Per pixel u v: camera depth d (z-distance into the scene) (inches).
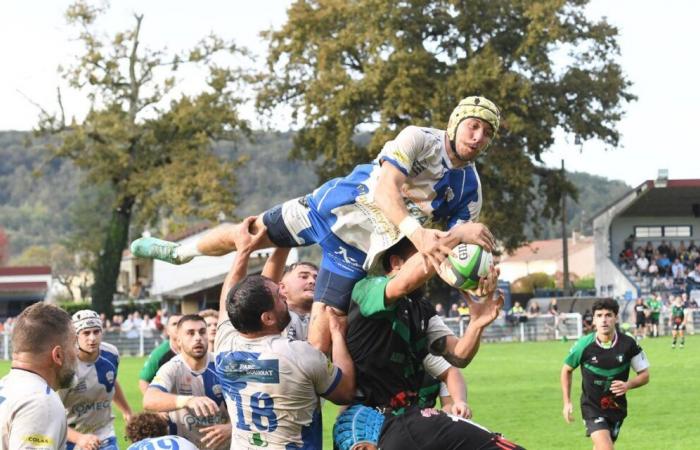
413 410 407.8
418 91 3472.0
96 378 688.4
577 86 3690.9
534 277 5428.2
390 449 402.3
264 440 422.0
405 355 430.3
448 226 467.5
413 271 397.4
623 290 3873.0
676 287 3887.8
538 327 3243.1
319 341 444.8
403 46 3484.3
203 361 623.8
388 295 409.7
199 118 3809.1
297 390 414.0
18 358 377.7
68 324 384.5
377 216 437.4
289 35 3727.9
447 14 3636.8
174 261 521.7
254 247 477.4
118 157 3821.4
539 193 3946.9
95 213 5964.6
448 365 445.1
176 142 3914.9
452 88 3467.0
